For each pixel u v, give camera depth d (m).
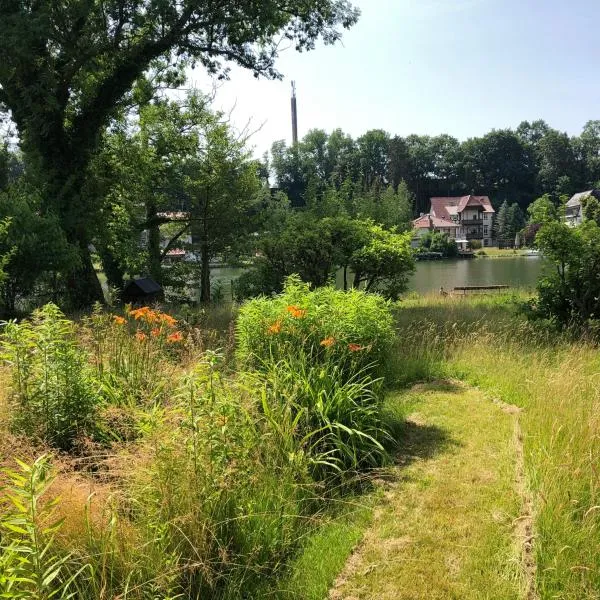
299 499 3.63
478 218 88.94
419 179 101.25
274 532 3.18
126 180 16.33
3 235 9.52
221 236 17.67
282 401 4.34
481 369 7.27
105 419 3.95
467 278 35.12
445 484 4.02
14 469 2.94
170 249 18.53
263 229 17.53
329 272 11.47
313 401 4.38
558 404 4.77
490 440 4.87
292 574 3.01
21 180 13.78
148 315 5.30
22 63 12.53
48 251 10.18
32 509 2.15
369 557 3.17
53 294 12.80
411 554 3.18
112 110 15.20
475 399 6.18
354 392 4.63
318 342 5.05
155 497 2.89
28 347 4.04
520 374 6.59
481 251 68.56
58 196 13.32
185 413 3.24
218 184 17.20
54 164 14.14
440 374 7.27
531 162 104.00
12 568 2.08
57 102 13.03
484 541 3.26
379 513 3.64
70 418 3.83
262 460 3.61
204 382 3.39
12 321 4.29
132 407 3.95
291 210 17.44
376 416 4.84
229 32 15.02
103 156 16.34
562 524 3.11
